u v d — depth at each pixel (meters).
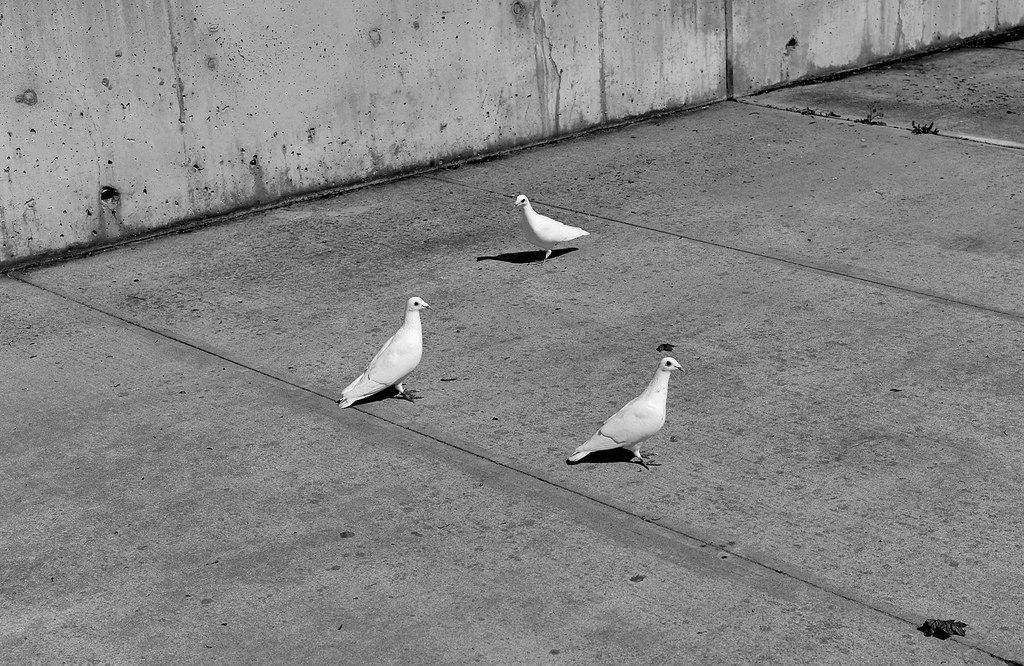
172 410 7.06
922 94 12.97
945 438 6.51
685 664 4.89
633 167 11.03
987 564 5.45
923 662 4.86
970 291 8.34
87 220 9.47
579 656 4.96
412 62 10.77
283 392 7.23
